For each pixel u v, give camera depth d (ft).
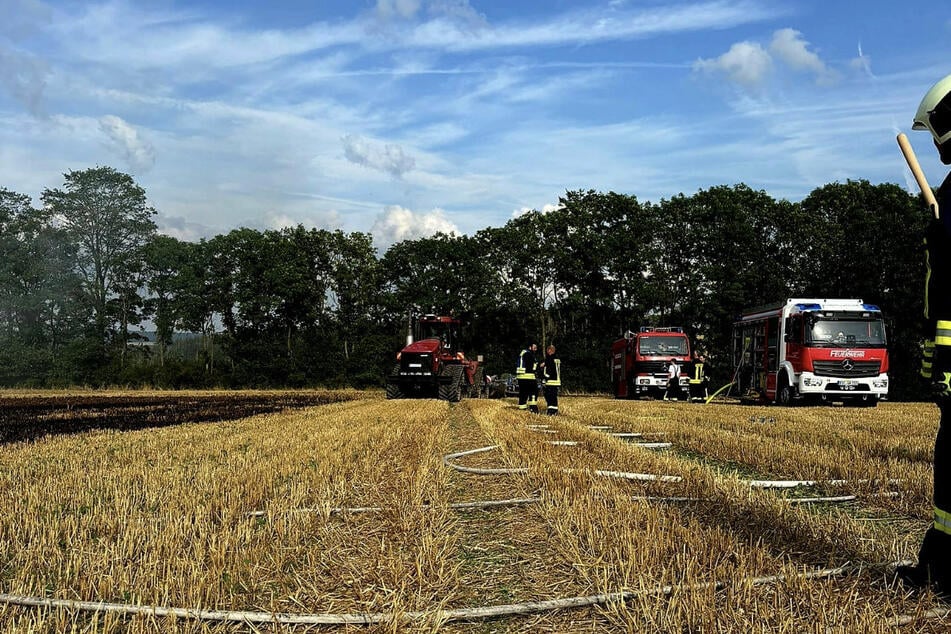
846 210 153.38
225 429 50.62
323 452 34.24
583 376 161.89
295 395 134.62
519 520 20.76
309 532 18.62
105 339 177.58
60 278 174.09
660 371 106.93
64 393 136.98
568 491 23.08
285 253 181.47
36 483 26.16
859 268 138.62
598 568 15.21
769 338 90.68
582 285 172.14
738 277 152.05
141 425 60.39
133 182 182.80
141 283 187.42
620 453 33.60
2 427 58.29
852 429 47.67
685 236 165.37
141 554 16.22
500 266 180.45
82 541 17.38
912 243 134.41
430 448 36.17
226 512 19.90
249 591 14.16
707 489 23.66
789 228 156.46
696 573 14.08
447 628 12.78
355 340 181.78
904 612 12.66
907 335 132.36
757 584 13.69
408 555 16.62
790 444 37.65
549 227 173.58
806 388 79.51
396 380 96.73
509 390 153.58
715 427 49.90
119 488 24.67
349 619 12.71
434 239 189.06
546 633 12.48
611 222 176.86
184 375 168.04
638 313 164.86
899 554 15.99
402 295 185.06
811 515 19.93
